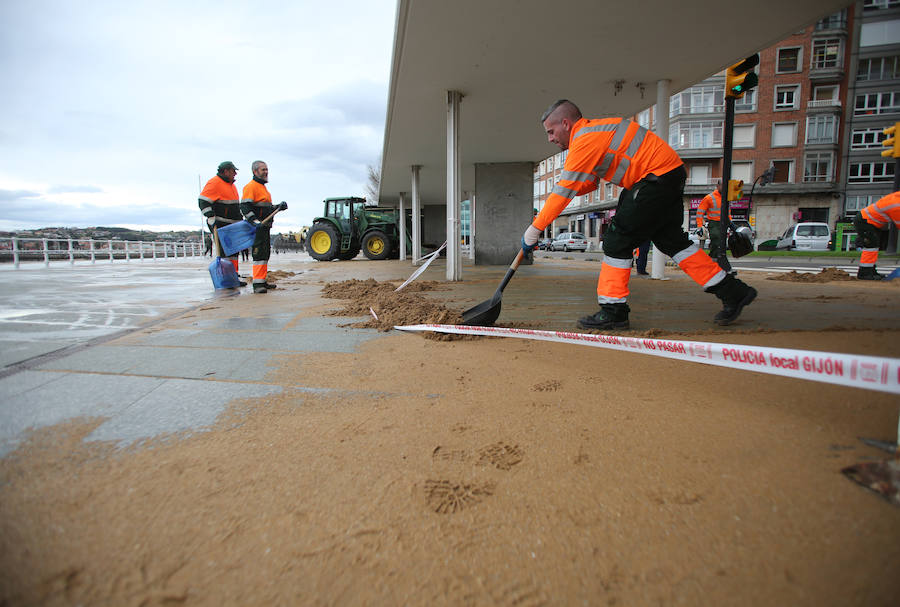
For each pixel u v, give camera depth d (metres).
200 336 3.12
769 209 33.59
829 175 32.59
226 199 6.38
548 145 10.71
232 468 1.33
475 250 12.72
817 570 0.88
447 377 2.15
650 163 2.84
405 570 0.93
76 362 2.45
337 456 1.40
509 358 2.46
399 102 7.73
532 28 5.30
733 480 1.20
